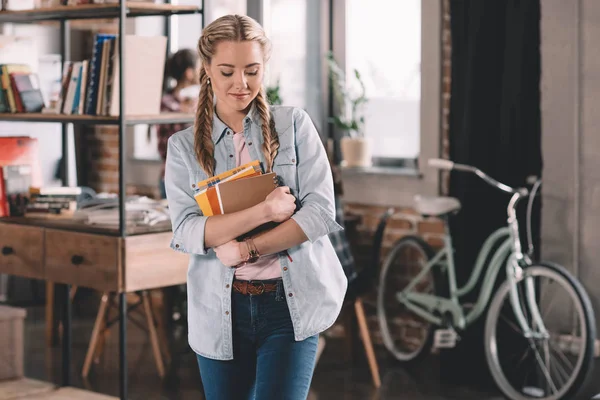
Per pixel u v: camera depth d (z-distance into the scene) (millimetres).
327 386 4984
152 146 6941
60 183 5617
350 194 5906
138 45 3979
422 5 5492
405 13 5848
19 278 6594
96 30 6832
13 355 4566
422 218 5508
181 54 4812
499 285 5125
